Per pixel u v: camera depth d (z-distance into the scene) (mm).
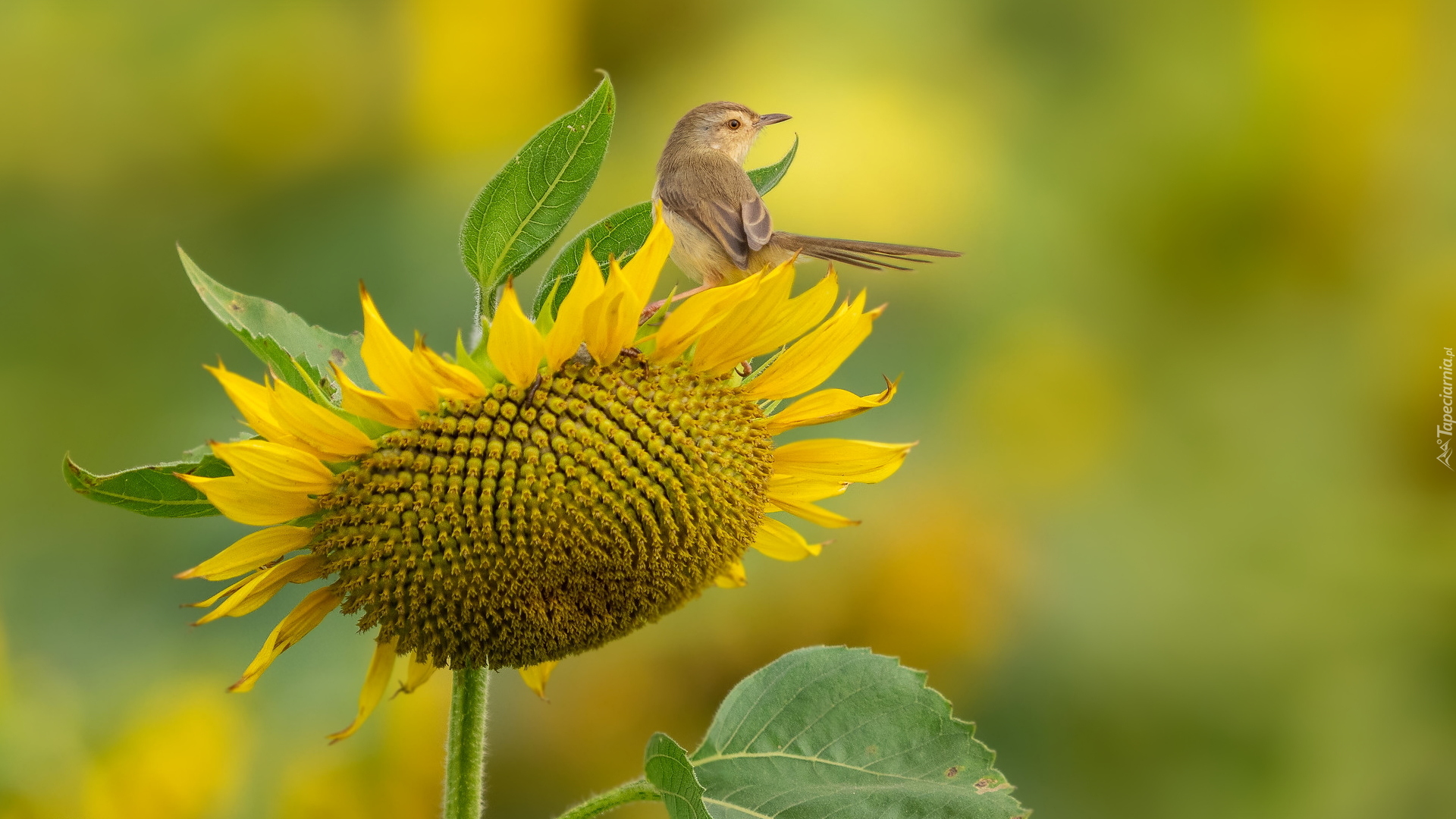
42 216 10086
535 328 4867
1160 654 10039
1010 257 11000
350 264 9930
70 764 8250
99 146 10344
